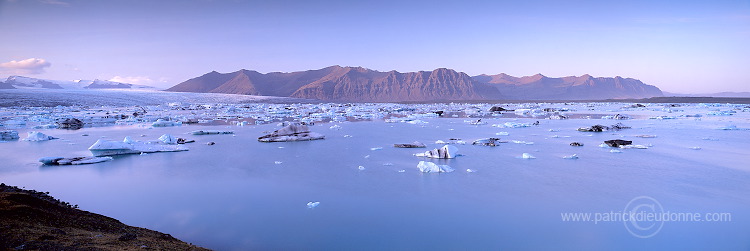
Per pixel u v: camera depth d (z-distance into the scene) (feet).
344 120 224.94
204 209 56.39
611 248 43.19
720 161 86.74
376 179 72.64
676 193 62.49
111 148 99.81
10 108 351.46
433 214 53.88
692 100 556.51
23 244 33.73
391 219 52.08
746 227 48.73
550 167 81.92
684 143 114.62
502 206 56.75
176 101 570.46
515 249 43.27
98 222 46.78
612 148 106.93
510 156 94.89
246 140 130.11
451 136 139.33
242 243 45.24
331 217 52.90
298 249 43.57
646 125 173.17
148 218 52.95
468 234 47.19
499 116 258.98
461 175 75.15
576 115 258.57
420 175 75.77
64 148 112.98
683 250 42.88
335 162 89.51
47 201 49.47
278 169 82.02
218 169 82.17
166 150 105.70
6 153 104.12
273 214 54.08
